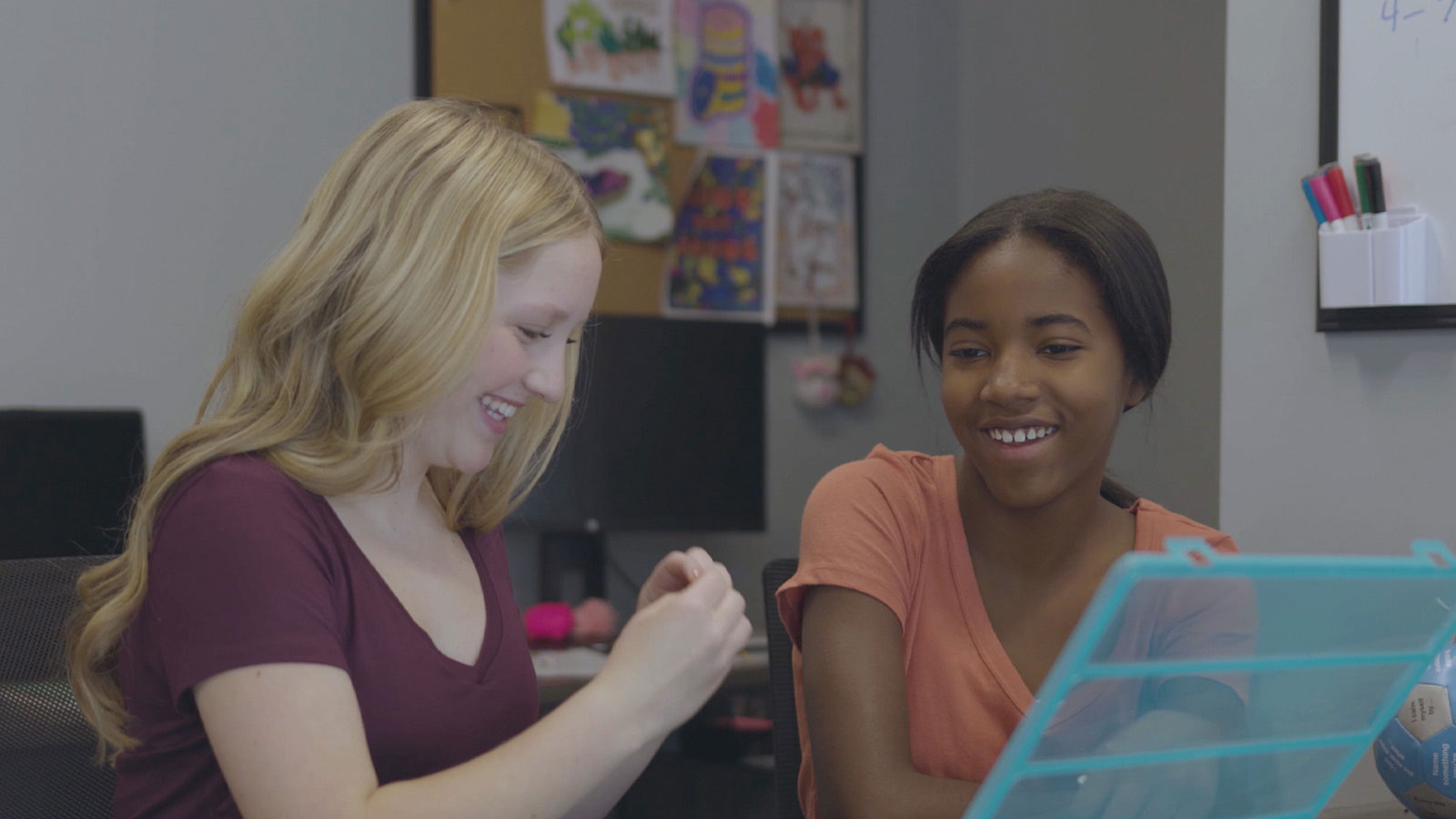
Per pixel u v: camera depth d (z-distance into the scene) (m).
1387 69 1.30
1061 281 0.96
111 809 1.00
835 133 2.95
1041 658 1.04
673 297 2.77
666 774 2.26
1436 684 0.96
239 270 2.43
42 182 2.27
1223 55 2.42
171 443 0.87
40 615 1.03
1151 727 0.59
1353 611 0.61
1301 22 1.38
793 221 2.90
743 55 2.85
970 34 3.10
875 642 1.00
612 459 2.46
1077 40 2.77
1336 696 0.65
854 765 0.94
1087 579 1.06
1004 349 0.98
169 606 0.80
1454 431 1.27
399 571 0.94
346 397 0.87
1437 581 0.62
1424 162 1.28
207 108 2.40
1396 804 1.13
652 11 2.76
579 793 0.78
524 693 1.00
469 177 0.86
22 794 0.98
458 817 0.74
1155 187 2.59
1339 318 1.33
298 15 2.47
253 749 0.75
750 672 2.03
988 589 1.07
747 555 2.84
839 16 2.96
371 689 0.88
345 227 0.87
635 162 2.73
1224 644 0.57
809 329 2.91
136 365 2.34
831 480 1.12
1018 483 0.99
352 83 2.52
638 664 0.81
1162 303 1.00
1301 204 1.38
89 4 2.30
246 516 0.81
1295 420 1.38
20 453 2.03
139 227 2.34
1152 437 2.60
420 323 0.84
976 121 3.07
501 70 2.62
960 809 0.91
